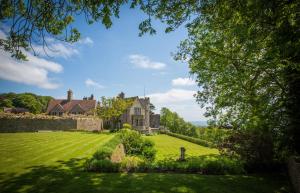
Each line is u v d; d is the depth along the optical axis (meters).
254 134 14.59
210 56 16.25
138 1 7.70
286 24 8.38
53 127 44.50
